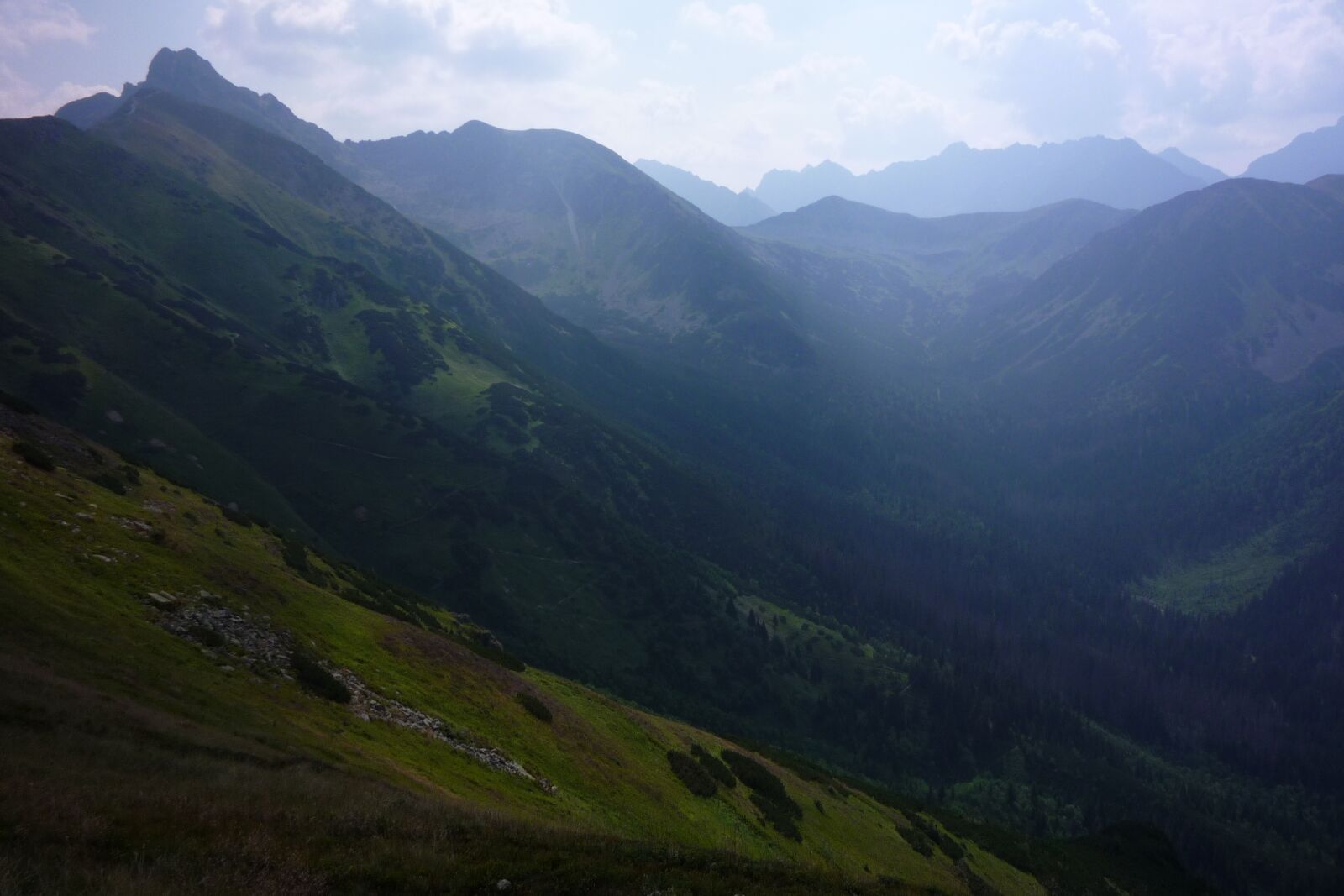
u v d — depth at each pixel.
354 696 33.53
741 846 40.50
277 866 15.62
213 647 31.12
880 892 26.19
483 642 66.75
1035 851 87.75
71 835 14.74
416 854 17.84
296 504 145.12
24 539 31.16
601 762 41.97
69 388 130.88
